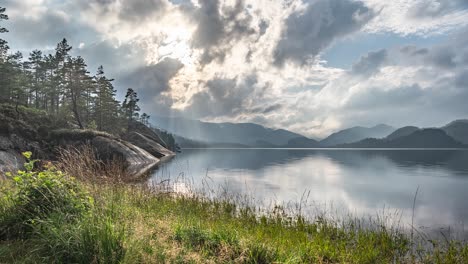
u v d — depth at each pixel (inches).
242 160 2977.4
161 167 1734.7
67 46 2449.6
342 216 543.2
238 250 199.2
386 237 334.6
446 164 2456.9
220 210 432.1
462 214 634.8
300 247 246.1
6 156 1449.3
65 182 236.7
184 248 194.4
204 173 1417.3
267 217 429.7
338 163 2600.9
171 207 381.1
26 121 2014.0
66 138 1988.2
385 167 2119.8
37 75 3058.6
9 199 218.1
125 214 247.9
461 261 270.4
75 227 179.2
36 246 173.3
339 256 247.0
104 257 158.2
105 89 3024.1
